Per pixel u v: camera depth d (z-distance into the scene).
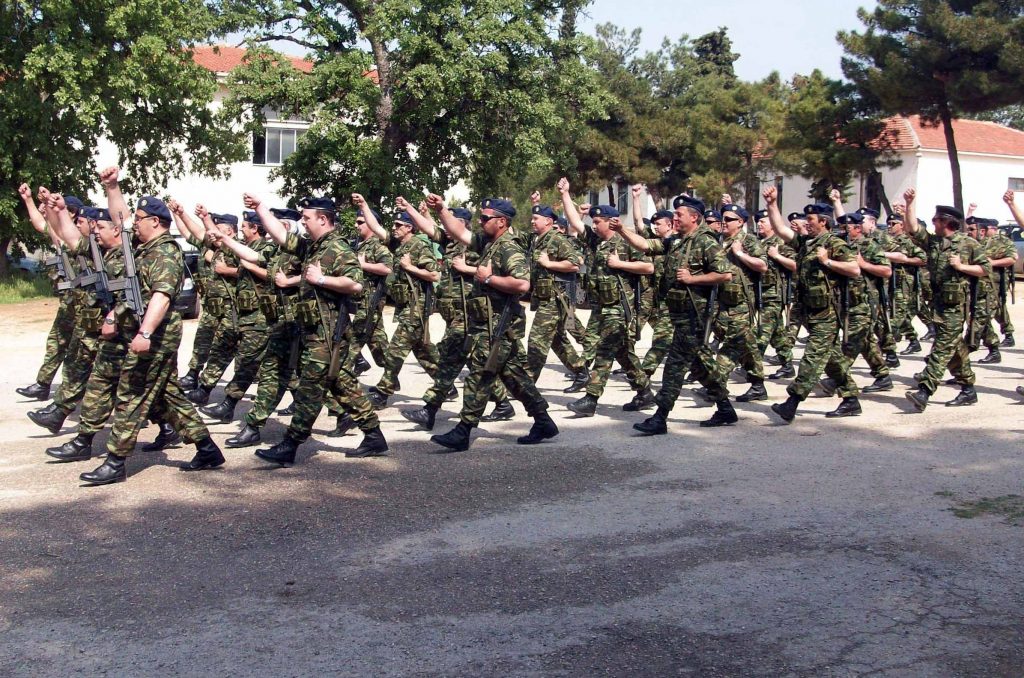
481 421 9.23
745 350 8.73
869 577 4.96
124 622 4.49
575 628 4.39
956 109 26.73
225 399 9.21
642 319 10.38
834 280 8.69
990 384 11.13
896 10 26.78
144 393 6.81
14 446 8.00
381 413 9.66
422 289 9.71
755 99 35.22
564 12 24.84
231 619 4.52
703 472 7.07
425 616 4.53
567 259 8.96
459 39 21.25
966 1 26.61
